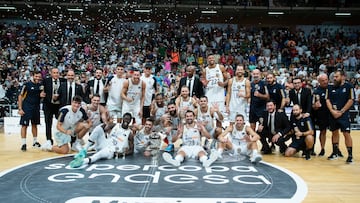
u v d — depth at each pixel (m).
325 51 20.38
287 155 7.27
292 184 5.00
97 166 5.97
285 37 21.50
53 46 19.19
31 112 7.68
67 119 7.17
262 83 7.82
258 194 4.46
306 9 20.09
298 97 7.46
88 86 8.15
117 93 7.84
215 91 7.79
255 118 7.85
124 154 6.73
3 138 9.51
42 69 16.20
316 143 9.34
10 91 13.30
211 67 7.86
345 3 20.11
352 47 20.45
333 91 7.00
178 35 21.19
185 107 7.34
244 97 7.56
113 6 19.97
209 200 4.18
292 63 19.08
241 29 22.75
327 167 6.24
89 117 7.50
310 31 22.86
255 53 19.70
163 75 16.27
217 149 6.90
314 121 7.57
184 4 20.20
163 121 7.57
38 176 5.27
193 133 6.62
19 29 20.70
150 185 4.79
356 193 4.65
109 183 4.88
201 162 6.32
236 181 5.07
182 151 6.51
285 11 20.58
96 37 20.22
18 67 17.02
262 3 20.47
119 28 21.53
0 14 21.59
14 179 5.09
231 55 19.23
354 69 18.80
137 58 18.02
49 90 7.74
